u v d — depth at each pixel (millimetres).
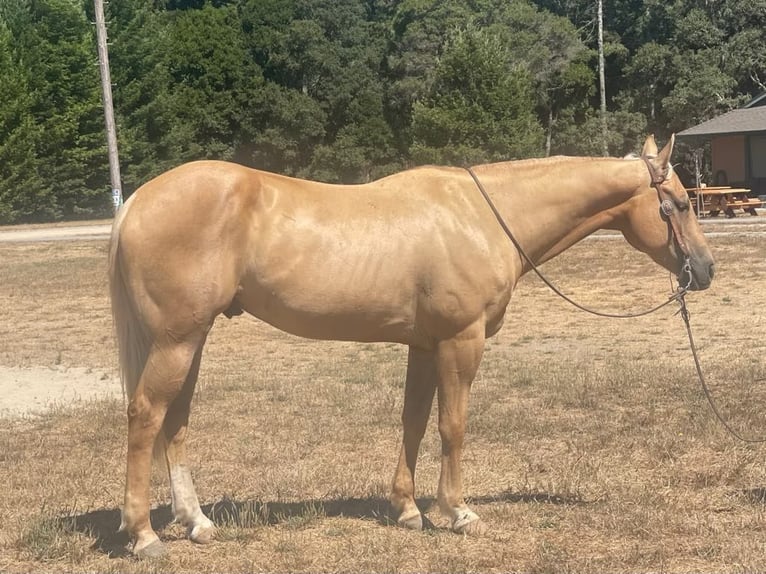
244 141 69875
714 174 41531
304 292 5660
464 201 5949
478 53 54156
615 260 22859
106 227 43812
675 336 14133
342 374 11961
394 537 5867
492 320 5988
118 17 58531
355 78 71062
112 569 5324
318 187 5898
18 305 19219
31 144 51594
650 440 8125
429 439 8672
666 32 68250
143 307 5516
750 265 20609
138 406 5543
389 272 5734
